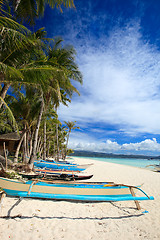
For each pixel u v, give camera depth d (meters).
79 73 11.82
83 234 3.20
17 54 6.98
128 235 3.28
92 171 14.91
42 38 9.84
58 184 5.30
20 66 7.10
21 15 8.89
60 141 42.19
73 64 11.41
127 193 5.38
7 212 3.90
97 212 4.51
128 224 3.80
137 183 9.64
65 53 10.95
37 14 9.31
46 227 3.40
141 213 4.54
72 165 14.38
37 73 6.63
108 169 17.64
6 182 5.09
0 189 4.84
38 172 9.41
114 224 3.76
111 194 5.19
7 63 6.89
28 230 3.20
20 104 13.52
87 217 4.11
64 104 16.61
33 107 13.42
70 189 5.07
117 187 5.34
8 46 6.33
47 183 5.40
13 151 19.67
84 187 5.14
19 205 4.45
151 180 11.25
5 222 3.42
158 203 5.60
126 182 9.78
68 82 10.35
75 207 4.80
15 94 9.62
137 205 4.91
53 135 33.22
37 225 3.45
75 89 10.86
